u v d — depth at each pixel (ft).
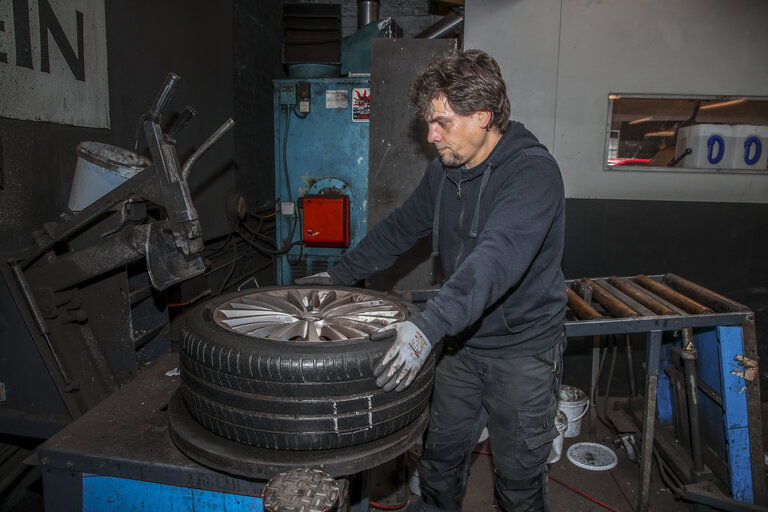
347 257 5.67
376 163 8.83
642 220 9.46
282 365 3.23
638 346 9.86
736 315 6.39
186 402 3.82
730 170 9.21
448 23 12.32
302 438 3.36
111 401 4.59
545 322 4.87
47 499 3.95
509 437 5.07
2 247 5.39
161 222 5.14
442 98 4.13
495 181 4.43
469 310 3.44
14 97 5.36
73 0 6.19
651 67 9.00
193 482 3.65
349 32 14.74
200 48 9.61
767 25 8.79
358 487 4.52
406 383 3.32
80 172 5.37
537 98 9.21
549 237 4.58
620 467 8.05
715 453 7.16
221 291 10.53
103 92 6.81
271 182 13.84
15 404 5.40
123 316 5.67
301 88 12.41
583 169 9.39
